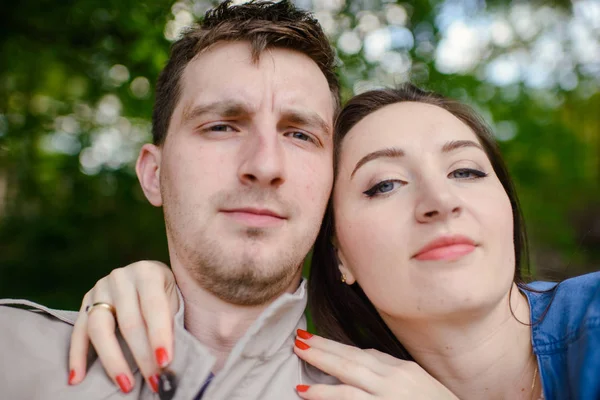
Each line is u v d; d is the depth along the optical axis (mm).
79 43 1163
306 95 421
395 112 456
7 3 1091
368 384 358
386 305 409
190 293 403
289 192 395
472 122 490
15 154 1425
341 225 444
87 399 333
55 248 1713
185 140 408
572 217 1773
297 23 445
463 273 378
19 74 1265
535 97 1414
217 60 421
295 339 395
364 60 1175
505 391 417
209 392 334
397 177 415
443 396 365
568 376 377
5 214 1768
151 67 1072
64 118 1370
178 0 1060
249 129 406
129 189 1561
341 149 457
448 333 402
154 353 333
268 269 381
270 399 353
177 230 399
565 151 1424
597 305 368
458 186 407
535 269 655
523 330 415
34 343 366
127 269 394
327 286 511
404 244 396
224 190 386
